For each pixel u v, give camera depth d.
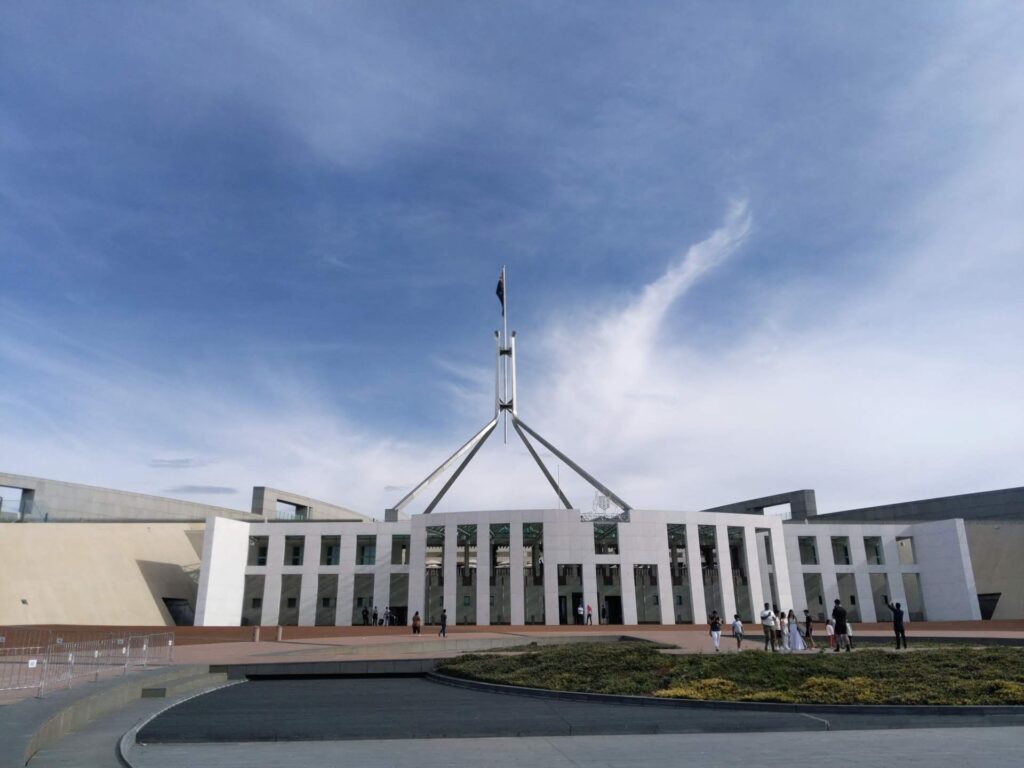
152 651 23.58
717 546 50.94
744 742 10.57
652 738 10.99
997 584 54.69
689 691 14.77
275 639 34.88
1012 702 13.19
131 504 60.69
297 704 14.91
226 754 9.78
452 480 60.78
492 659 21.09
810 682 15.22
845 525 56.59
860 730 11.73
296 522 53.78
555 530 48.62
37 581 43.66
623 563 48.53
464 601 53.00
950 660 18.19
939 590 54.59
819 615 56.50
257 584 56.16
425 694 16.73
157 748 10.27
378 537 53.03
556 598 47.56
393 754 9.73
